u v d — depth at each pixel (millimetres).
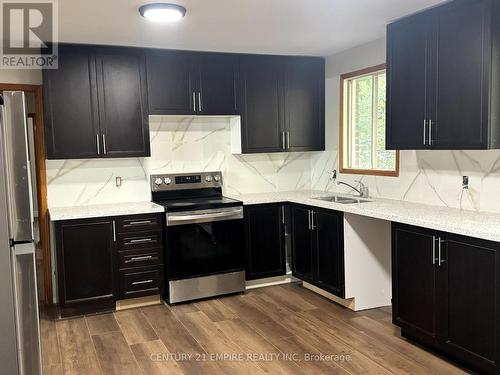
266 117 4781
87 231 3934
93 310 4051
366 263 3965
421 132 3346
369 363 2998
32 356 2242
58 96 3994
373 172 4379
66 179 4332
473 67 2920
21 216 2182
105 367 3018
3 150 2123
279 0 2977
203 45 4211
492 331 2611
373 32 3889
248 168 5098
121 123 4211
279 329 3592
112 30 3594
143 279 4148
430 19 3219
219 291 4383
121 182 4535
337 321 3734
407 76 3449
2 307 2164
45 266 4305
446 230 2846
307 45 4352
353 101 4734
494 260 2574
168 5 3012
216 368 2975
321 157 5195
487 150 3168
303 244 4441
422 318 3113
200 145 4848
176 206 4180
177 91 4398
